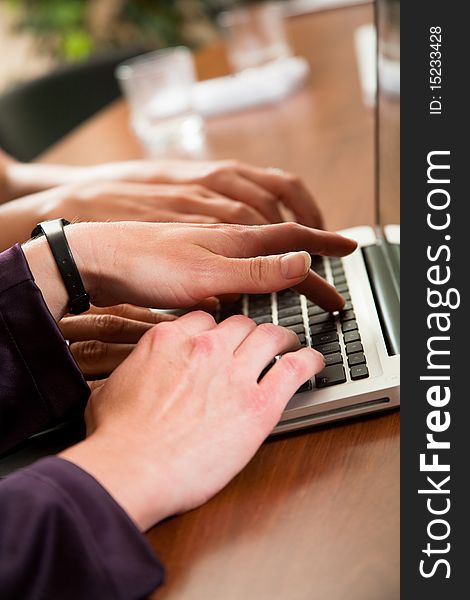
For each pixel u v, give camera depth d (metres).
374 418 0.58
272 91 1.44
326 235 0.69
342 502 0.51
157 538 0.51
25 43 3.71
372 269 0.74
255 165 1.20
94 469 0.50
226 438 0.54
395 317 0.65
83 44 3.56
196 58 1.81
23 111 1.92
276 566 0.47
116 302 0.66
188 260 0.63
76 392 0.62
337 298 0.68
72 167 1.32
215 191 0.92
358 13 1.85
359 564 0.46
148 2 3.58
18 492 0.48
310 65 1.58
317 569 0.47
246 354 0.59
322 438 0.58
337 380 0.59
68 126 1.98
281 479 0.54
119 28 3.61
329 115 1.32
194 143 1.37
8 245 0.96
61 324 0.73
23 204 0.98
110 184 0.96
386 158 0.79
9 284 0.61
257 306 0.73
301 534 0.49
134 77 1.38
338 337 0.65
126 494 0.50
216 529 0.51
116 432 0.54
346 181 1.06
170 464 0.52
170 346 0.59
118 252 0.65
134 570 0.47
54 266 0.64
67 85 1.98
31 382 0.61
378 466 0.54
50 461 0.50
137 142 1.44
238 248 0.65
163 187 0.94
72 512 0.47
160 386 0.57
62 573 0.46
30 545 0.46
